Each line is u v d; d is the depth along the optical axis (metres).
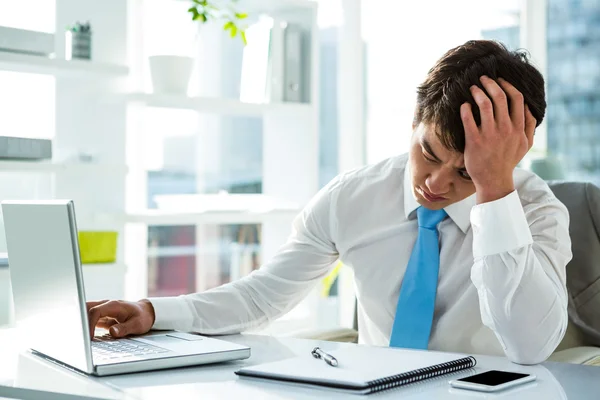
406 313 1.52
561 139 4.01
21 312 1.26
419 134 1.30
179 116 3.36
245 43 3.04
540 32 4.01
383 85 4.05
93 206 2.82
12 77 2.76
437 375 1.09
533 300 1.21
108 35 2.83
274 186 3.45
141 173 3.19
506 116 1.21
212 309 1.52
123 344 1.28
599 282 1.81
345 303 3.87
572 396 0.97
